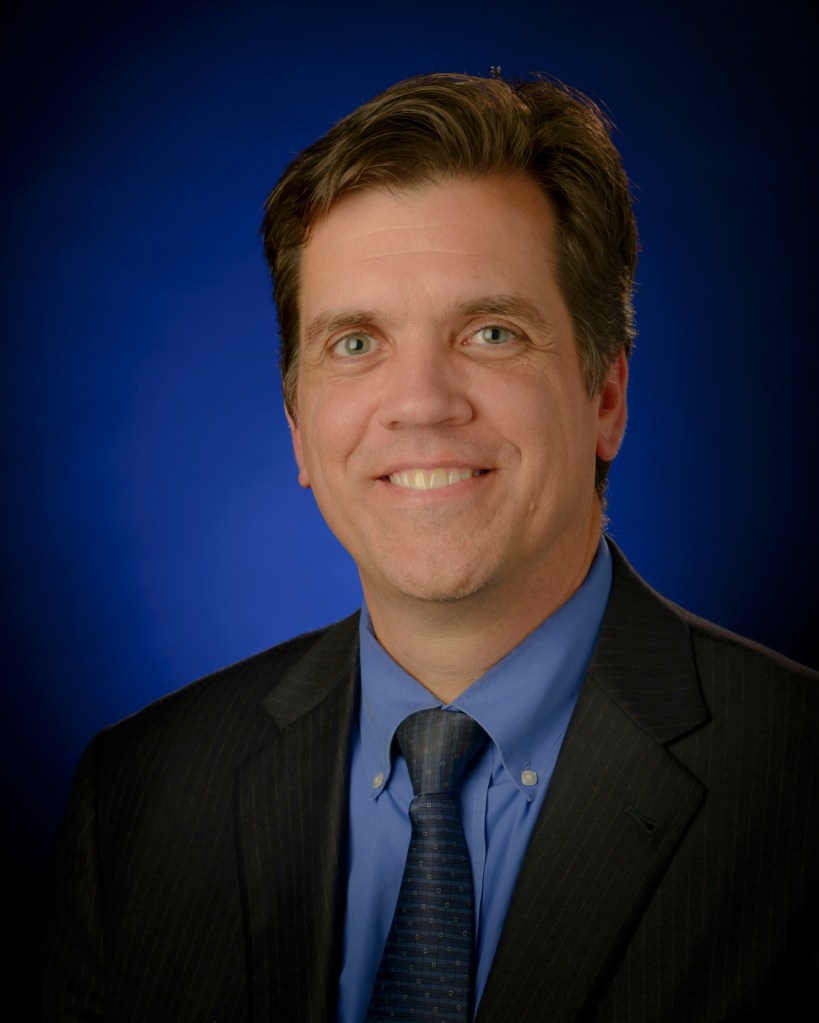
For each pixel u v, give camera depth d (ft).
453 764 3.87
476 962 3.72
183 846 4.26
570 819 3.73
